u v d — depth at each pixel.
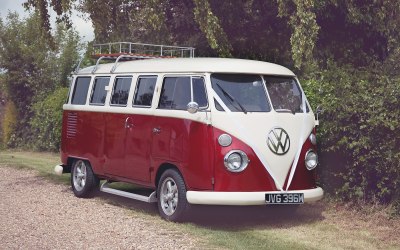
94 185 10.58
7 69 23.61
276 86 8.55
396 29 11.99
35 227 8.16
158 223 8.36
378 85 8.79
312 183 8.45
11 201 10.27
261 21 12.45
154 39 14.06
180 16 13.48
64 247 7.10
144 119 8.99
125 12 13.64
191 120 8.03
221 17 12.23
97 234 7.75
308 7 9.93
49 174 13.76
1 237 7.57
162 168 8.68
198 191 7.87
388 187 8.48
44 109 21.52
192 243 7.27
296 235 7.78
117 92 9.89
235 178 7.77
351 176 8.84
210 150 7.80
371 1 11.68
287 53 12.57
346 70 9.63
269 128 8.07
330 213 8.97
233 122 7.89
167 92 8.70
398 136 8.14
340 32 12.07
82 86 11.08
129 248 7.06
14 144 24.09
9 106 24.19
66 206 9.82
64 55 23.50
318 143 9.25
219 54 12.23
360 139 8.51
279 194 7.94
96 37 14.41
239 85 8.27
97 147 10.21
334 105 8.93
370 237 7.68
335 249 7.11
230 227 8.21
